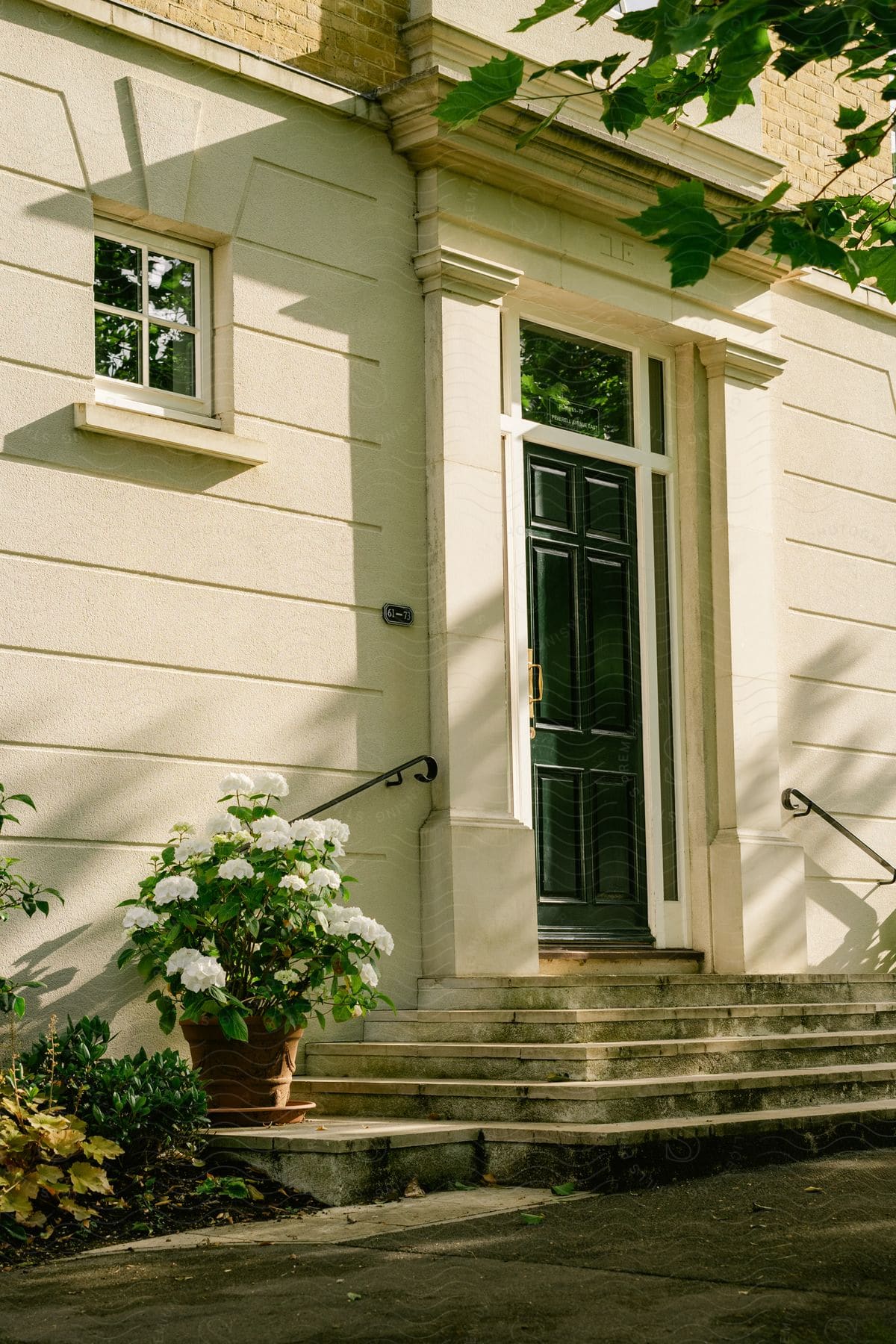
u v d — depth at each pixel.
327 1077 7.08
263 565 7.27
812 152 10.34
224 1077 6.24
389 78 8.12
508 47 8.34
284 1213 5.43
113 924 6.55
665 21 4.24
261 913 6.44
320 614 7.47
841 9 4.18
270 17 7.64
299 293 7.58
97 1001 6.47
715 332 9.28
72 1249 4.98
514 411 8.55
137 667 6.77
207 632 7.03
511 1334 3.78
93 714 6.60
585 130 8.24
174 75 7.21
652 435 9.34
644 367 9.27
